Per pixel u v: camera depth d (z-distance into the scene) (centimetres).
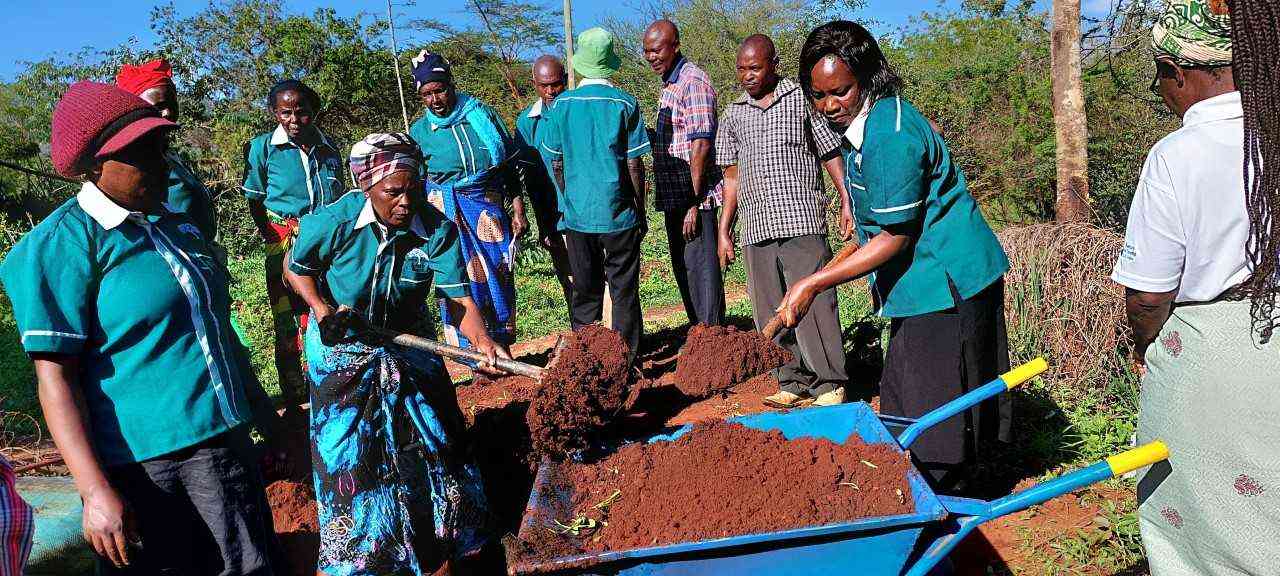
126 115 275
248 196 625
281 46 2581
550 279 1228
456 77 2919
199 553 305
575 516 357
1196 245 247
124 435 286
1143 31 939
